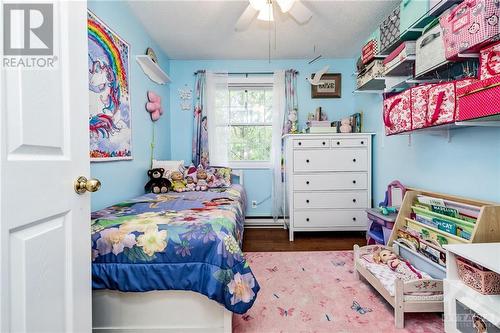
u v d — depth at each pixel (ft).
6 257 2.07
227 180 10.03
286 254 8.01
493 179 4.87
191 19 7.95
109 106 6.23
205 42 9.58
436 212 5.52
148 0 6.99
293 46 10.02
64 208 2.70
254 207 11.78
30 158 2.30
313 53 10.73
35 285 2.34
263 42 9.63
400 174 8.00
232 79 11.41
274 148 11.35
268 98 11.82
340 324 4.57
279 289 5.80
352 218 9.59
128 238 3.88
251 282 3.96
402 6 5.90
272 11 6.49
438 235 5.03
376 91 8.57
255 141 11.89
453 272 3.96
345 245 8.93
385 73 6.73
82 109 3.01
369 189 9.53
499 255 3.46
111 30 6.36
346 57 11.25
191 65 11.36
